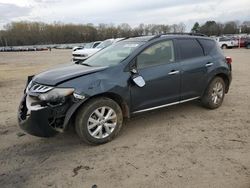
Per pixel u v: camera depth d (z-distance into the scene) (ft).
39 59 95.81
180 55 17.85
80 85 13.78
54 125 13.53
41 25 399.03
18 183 11.55
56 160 13.37
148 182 11.22
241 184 10.86
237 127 16.75
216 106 20.29
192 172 11.82
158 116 18.99
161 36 17.48
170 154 13.50
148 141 15.10
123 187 10.98
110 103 14.71
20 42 383.24
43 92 13.55
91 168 12.50
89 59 18.24
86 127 14.16
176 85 17.37
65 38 385.09
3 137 16.29
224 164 12.37
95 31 367.45
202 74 18.78
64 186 11.25
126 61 15.51
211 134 15.80
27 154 14.10
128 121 18.17
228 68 20.61
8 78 41.57
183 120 18.19
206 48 19.65
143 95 15.90
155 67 16.40
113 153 13.85
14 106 23.34
